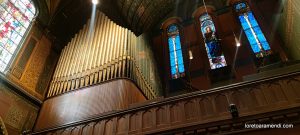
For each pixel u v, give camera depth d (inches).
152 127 277.0
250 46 535.8
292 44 471.8
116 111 310.8
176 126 266.4
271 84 262.5
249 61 510.3
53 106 408.2
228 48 558.6
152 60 580.4
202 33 626.2
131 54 446.3
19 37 456.1
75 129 314.8
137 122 289.3
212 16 642.8
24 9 482.3
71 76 442.3
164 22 701.3
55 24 550.6
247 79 305.4
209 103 273.4
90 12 597.0
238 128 240.7
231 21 606.2
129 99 362.9
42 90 464.1
